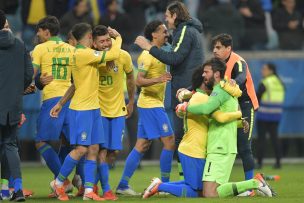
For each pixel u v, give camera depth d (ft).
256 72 199.82
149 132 123.54
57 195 113.09
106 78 115.65
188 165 109.50
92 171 111.14
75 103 111.04
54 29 122.42
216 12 198.59
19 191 108.68
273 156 203.51
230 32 199.21
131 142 182.09
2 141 109.91
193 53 119.24
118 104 117.08
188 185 110.01
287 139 201.87
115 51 110.73
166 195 116.88
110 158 118.32
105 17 195.93
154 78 119.85
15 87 109.09
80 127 110.42
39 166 190.80
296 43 202.59
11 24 195.52
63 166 111.75
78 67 110.63
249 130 116.26
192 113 108.27
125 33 195.42
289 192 123.03
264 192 111.96
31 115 192.03
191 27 119.55
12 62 109.09
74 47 123.54
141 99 124.47
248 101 116.57
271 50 201.36
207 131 110.11
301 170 175.52
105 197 111.86
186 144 109.91
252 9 201.36
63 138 124.57
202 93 109.19
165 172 124.16
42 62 122.31
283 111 200.34
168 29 129.18
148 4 198.90
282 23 203.51
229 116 107.76
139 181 150.41
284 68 200.64
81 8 189.78
